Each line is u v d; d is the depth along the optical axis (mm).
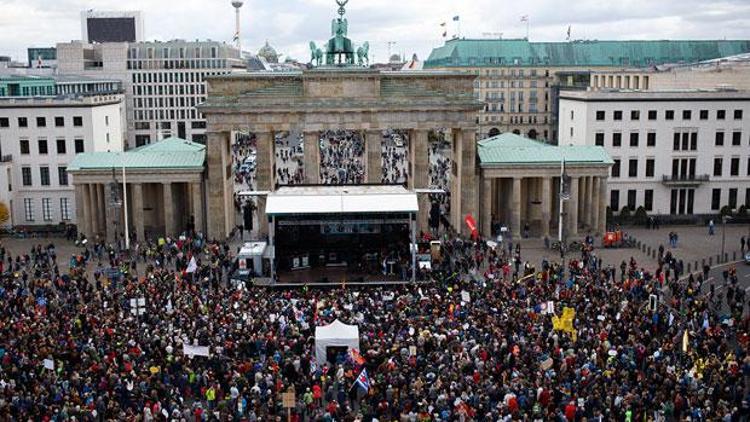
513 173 116375
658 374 54406
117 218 111938
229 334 62594
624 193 135625
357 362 55875
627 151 134500
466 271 93062
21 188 131250
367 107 113125
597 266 93500
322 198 95812
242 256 92875
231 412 50281
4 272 95438
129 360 57250
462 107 113750
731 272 84625
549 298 74250
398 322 66000
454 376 53500
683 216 133750
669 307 74062
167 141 128250
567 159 116625
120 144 147250
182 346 59875
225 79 112938
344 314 68625
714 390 52188
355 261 99812
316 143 114188
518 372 54375
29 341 60062
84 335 62781
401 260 94562
